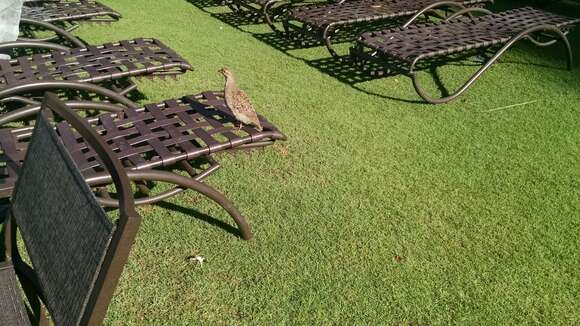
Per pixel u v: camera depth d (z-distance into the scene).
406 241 3.27
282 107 4.92
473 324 2.70
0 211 2.23
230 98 3.47
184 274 2.88
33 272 1.92
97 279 1.27
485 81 5.84
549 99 5.45
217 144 3.20
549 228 3.46
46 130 1.74
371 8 6.73
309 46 6.63
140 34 6.63
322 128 4.58
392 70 5.37
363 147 4.32
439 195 3.75
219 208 3.42
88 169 2.77
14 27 4.87
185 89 5.13
